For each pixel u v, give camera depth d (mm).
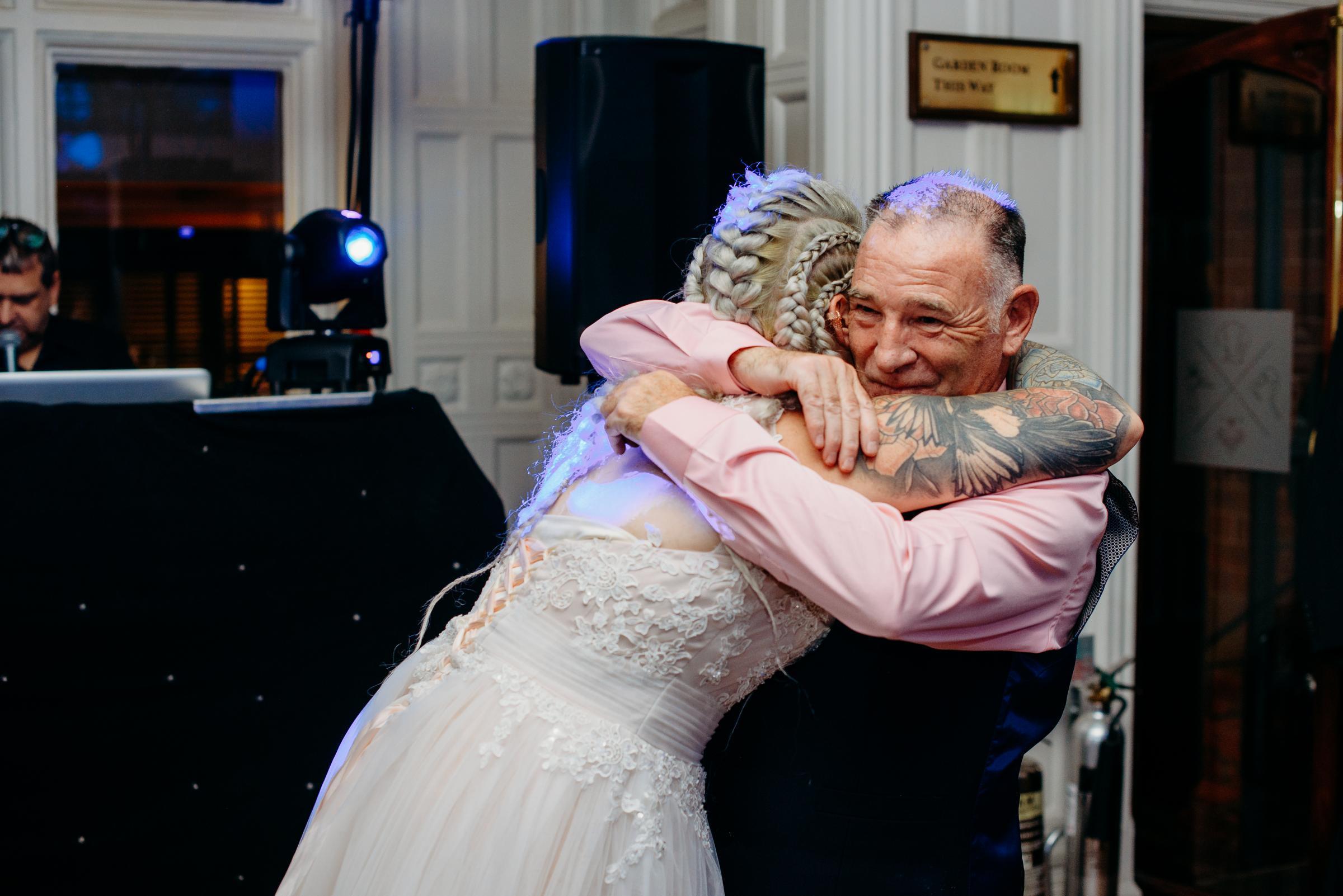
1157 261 3299
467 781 1108
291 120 4047
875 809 1204
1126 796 3047
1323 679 2787
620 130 2812
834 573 1047
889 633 1049
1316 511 2410
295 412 2014
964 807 1204
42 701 1795
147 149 4023
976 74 2854
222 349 4156
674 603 1123
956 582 1051
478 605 1287
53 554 1797
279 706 1934
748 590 1145
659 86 2828
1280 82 2973
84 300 4012
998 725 1181
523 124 4219
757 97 2912
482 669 1182
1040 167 2955
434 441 2166
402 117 4059
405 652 2043
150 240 4059
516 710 1130
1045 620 1143
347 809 1181
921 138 2855
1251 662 3156
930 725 1203
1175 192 3234
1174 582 3318
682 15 3988
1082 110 2959
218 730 1890
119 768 1830
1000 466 1091
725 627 1140
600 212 2824
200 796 1875
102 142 3977
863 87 2803
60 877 1804
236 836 1894
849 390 1128
